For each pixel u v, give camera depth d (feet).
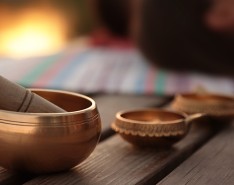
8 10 8.22
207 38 3.87
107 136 2.23
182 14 3.90
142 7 4.08
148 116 2.19
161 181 1.77
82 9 8.36
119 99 2.99
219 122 2.36
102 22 5.38
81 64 4.01
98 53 4.62
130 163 1.91
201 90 2.50
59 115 1.72
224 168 1.89
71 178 1.76
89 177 1.78
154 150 2.04
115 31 5.29
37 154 1.72
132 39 4.71
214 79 3.76
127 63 4.14
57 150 1.72
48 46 7.88
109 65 4.03
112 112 2.62
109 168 1.86
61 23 8.43
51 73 3.64
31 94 1.77
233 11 3.88
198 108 2.34
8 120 1.71
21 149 1.71
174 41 3.89
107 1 5.24
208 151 2.05
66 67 3.88
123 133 2.03
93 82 3.40
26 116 1.71
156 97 3.12
